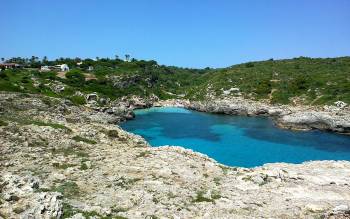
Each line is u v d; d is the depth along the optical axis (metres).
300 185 35.19
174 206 27.36
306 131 91.88
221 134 86.12
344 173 39.97
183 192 30.72
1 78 113.19
